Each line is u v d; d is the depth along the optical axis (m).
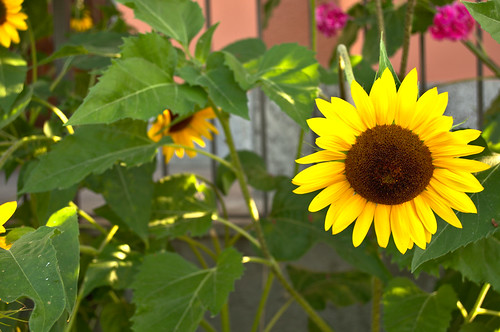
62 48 1.04
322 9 1.73
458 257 0.92
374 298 1.20
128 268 1.10
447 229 0.73
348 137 0.71
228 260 1.03
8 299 0.60
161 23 0.96
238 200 2.25
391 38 1.49
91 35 1.19
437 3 1.40
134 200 1.11
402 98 0.70
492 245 0.91
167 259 1.03
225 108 0.90
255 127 2.43
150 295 0.98
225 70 0.94
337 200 0.74
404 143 0.70
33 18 1.42
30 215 1.30
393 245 0.87
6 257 0.63
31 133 1.22
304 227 1.19
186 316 0.96
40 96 1.19
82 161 1.00
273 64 0.95
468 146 0.70
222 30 2.41
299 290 1.46
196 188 1.22
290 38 2.35
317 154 0.73
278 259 1.18
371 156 0.71
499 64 2.14
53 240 0.71
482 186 0.72
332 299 1.46
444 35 1.47
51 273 0.62
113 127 1.03
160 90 0.88
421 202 0.72
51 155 0.99
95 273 1.06
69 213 0.72
